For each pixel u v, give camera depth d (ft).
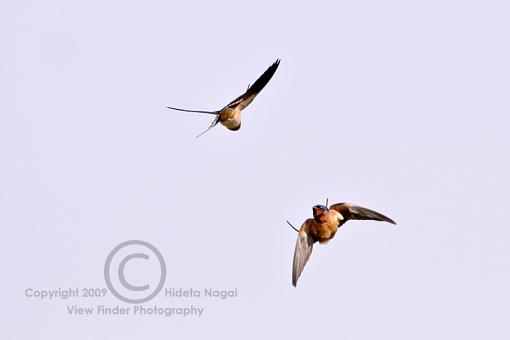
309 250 53.26
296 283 52.42
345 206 53.57
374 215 53.16
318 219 52.70
